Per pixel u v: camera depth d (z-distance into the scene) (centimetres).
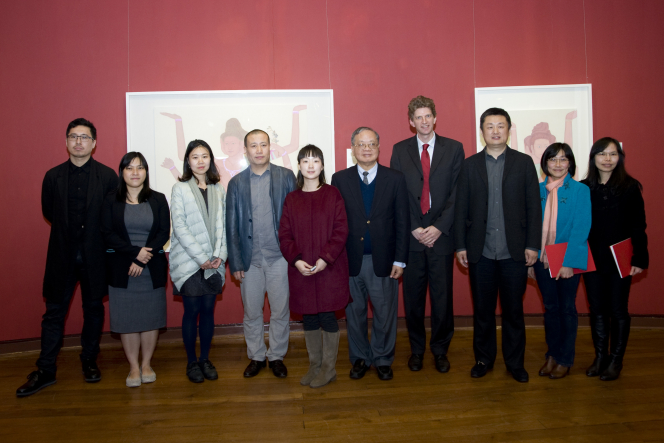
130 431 197
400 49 353
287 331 270
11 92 329
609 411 207
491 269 247
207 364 260
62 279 252
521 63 356
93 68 338
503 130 239
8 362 304
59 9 334
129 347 250
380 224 243
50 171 262
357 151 243
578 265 237
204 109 344
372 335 256
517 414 205
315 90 346
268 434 192
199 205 254
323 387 241
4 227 327
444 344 270
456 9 354
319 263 230
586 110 353
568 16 355
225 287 349
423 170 267
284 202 251
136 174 248
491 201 245
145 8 341
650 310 355
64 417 212
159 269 254
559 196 247
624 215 246
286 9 348
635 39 355
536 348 303
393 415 207
